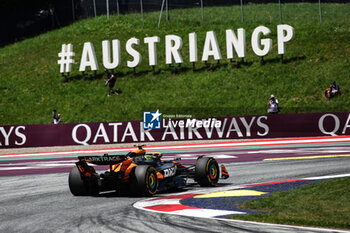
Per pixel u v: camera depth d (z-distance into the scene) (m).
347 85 79.44
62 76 105.31
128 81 97.00
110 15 129.38
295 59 92.31
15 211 20.92
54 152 62.97
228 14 119.88
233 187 25.81
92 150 63.44
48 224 17.22
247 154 46.66
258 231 14.55
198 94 86.38
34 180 34.16
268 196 21.20
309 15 115.06
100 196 24.48
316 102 76.69
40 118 88.62
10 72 112.38
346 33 102.19
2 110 93.88
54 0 136.88
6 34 140.38
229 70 92.44
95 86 97.62
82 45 118.19
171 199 22.20
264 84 85.00
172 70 97.75
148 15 125.06
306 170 31.59
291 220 15.85
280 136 63.28
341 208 17.81
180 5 125.50
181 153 51.94
